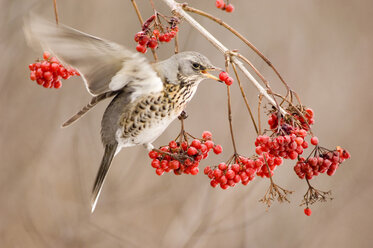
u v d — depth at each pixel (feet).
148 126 26.40
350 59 52.47
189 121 47.29
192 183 44.19
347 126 50.44
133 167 44.57
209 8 49.14
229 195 42.96
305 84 50.29
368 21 53.36
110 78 23.20
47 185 41.19
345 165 48.78
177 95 26.18
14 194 41.11
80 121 43.62
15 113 42.78
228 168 23.25
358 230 44.78
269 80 47.80
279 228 43.83
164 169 24.49
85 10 46.93
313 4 52.80
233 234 42.80
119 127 26.71
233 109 46.78
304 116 22.84
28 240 39.32
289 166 46.91
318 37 52.06
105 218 41.42
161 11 47.06
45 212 40.52
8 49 40.68
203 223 40.88
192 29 43.88
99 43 20.97
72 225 39.93
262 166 23.79
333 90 51.37
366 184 47.14
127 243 40.37
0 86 41.68
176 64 26.03
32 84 43.16
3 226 39.75
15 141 42.57
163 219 42.88
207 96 48.11
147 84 25.35
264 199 22.61
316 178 46.78
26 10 39.75
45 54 24.85
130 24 47.34
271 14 51.06
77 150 41.55
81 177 41.47
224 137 45.65
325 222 44.88
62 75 24.86
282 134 21.72
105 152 27.50
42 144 42.88
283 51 49.80
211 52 47.65
